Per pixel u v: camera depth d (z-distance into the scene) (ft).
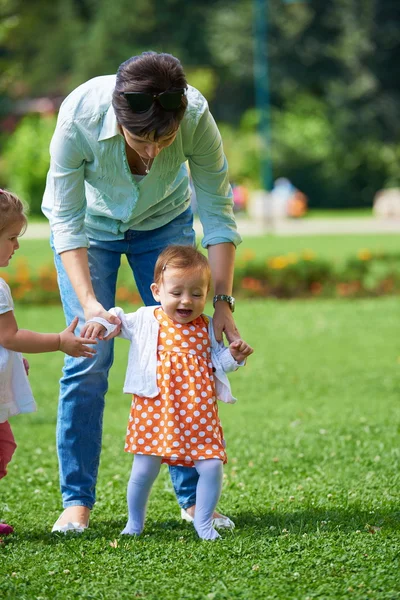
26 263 81.76
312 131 204.23
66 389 21.13
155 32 218.79
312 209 205.98
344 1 213.25
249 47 213.87
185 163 21.99
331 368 47.11
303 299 73.46
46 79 217.77
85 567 17.69
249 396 41.45
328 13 215.31
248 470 27.61
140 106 17.60
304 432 33.01
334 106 210.38
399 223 143.74
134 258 21.83
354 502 22.90
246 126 206.39
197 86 210.38
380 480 25.38
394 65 215.10
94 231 21.38
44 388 43.83
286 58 214.69
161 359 19.61
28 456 30.48
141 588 16.51
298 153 201.16
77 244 20.34
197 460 19.39
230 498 24.06
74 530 20.36
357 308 67.26
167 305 19.79
